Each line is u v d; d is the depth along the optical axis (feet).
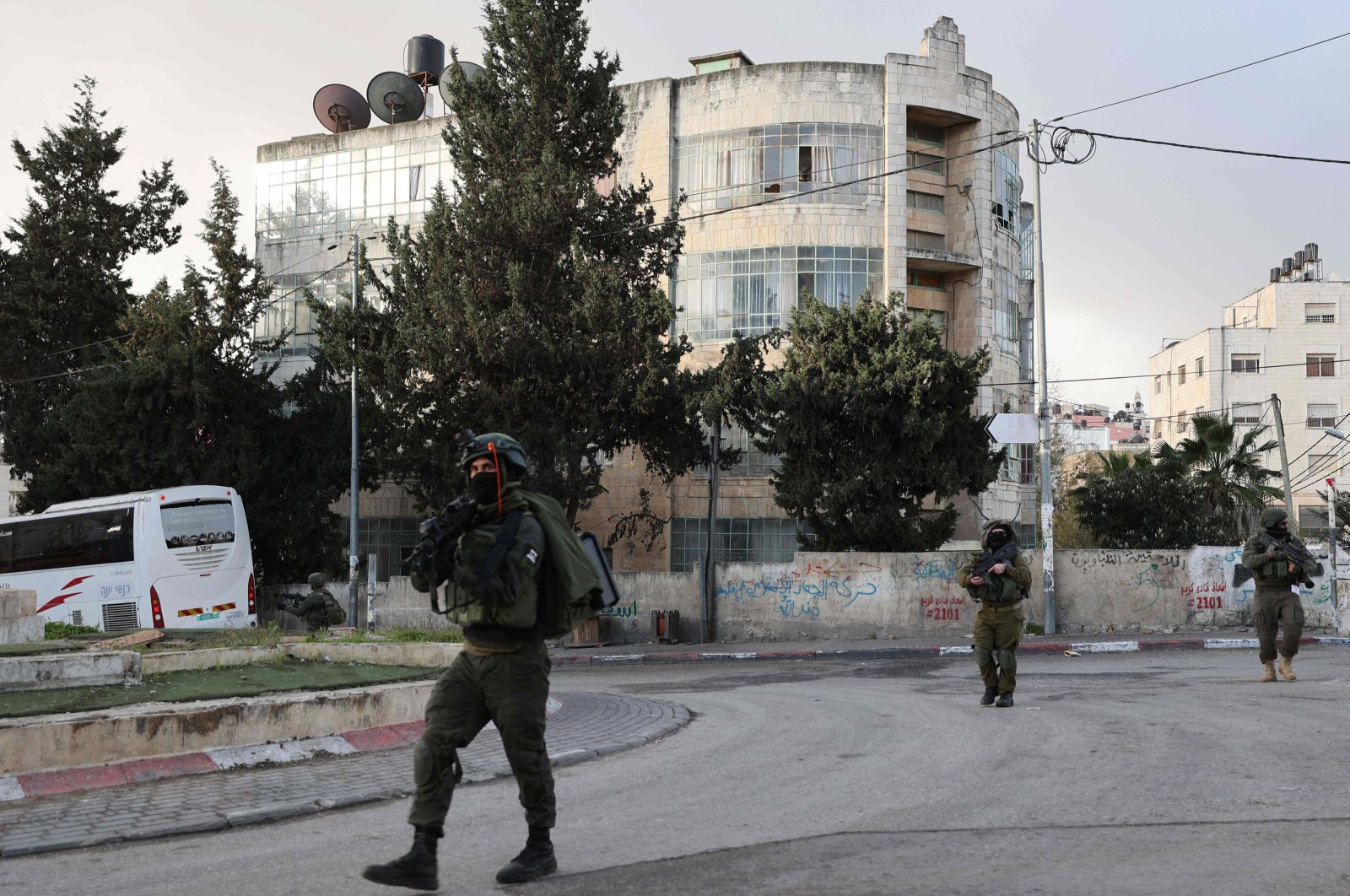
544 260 86.38
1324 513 191.31
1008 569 35.47
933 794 21.31
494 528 14.96
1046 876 14.99
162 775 24.77
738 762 26.61
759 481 111.96
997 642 35.88
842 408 79.92
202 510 84.12
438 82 144.05
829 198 112.78
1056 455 198.80
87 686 29.99
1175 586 76.64
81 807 21.61
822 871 15.49
